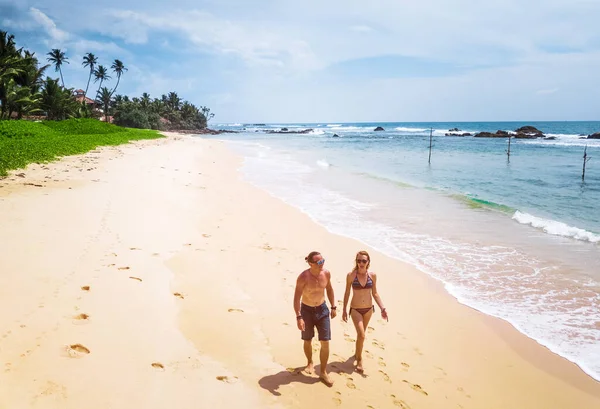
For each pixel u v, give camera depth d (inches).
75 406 146.5
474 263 396.8
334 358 217.9
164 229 399.2
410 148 2144.4
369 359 222.5
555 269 381.1
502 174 1074.1
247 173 1011.3
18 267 257.9
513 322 283.9
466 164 1331.2
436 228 520.1
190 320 230.2
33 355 171.0
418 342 251.1
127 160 935.0
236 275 314.2
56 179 599.5
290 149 2012.8
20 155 778.2
